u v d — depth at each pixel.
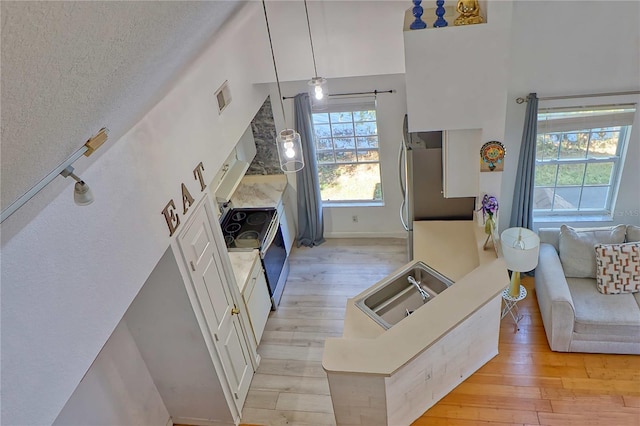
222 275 3.92
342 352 3.49
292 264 5.96
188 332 3.55
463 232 4.72
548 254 4.73
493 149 4.05
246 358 4.41
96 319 2.33
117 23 1.21
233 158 5.18
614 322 4.11
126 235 2.59
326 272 5.77
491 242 4.35
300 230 6.16
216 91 3.79
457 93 3.76
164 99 2.98
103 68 1.35
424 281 4.43
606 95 4.46
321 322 5.09
